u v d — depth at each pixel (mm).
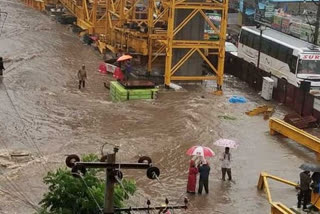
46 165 33031
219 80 55344
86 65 62375
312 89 52812
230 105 51000
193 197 30750
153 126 42625
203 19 55969
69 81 55188
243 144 40281
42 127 40500
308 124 46375
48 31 79688
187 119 44844
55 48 69562
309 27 75250
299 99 50125
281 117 48562
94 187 19750
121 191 19984
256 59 61031
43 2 95812
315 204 29641
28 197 28516
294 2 91625
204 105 49938
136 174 33344
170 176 33594
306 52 53594
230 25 89750
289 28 80312
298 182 33406
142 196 29766
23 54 64312
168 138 40062
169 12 52781
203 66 61344
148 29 58281
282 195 31844
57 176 20375
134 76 58281
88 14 76188
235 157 37531
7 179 30734
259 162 36969
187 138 40406
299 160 37906
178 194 31000
